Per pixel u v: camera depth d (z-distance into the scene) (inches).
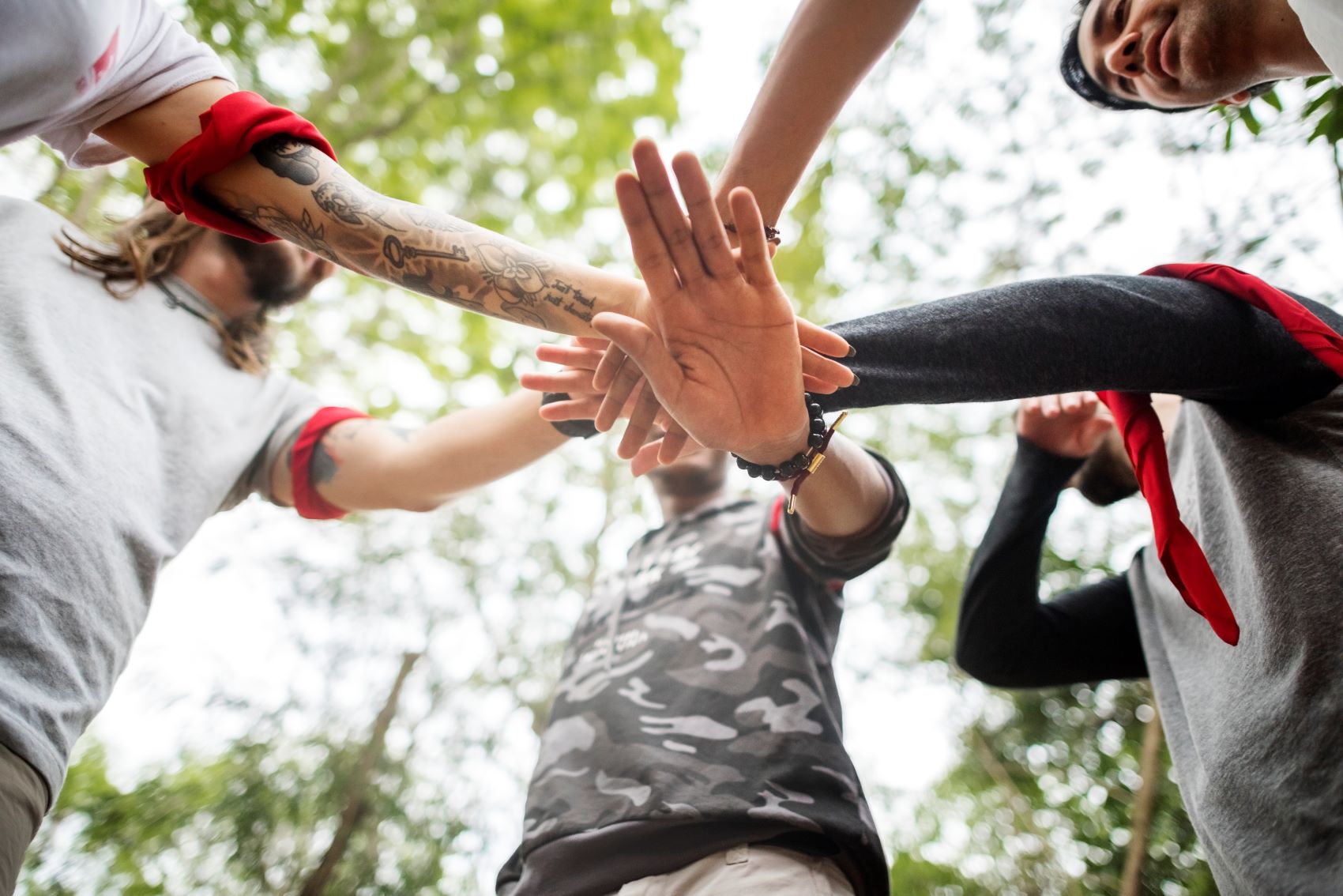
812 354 45.4
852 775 56.4
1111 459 68.4
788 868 51.4
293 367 188.5
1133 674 72.7
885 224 190.4
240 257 63.6
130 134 49.9
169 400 57.2
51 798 44.2
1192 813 50.9
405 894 144.3
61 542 46.2
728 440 47.8
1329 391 49.4
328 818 147.3
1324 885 39.4
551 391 55.0
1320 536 44.7
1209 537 53.2
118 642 49.8
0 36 39.6
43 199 131.6
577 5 194.2
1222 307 50.2
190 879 141.4
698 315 44.8
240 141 48.3
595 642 71.1
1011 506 68.1
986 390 46.7
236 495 67.5
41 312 52.7
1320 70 53.4
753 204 41.4
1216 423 52.3
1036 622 69.3
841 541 60.7
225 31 161.5
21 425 47.4
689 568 70.9
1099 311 47.4
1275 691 44.7
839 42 51.0
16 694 42.0
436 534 185.6
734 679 60.4
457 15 189.8
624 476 198.7
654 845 53.1
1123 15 60.9
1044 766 173.5
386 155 195.3
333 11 183.2
